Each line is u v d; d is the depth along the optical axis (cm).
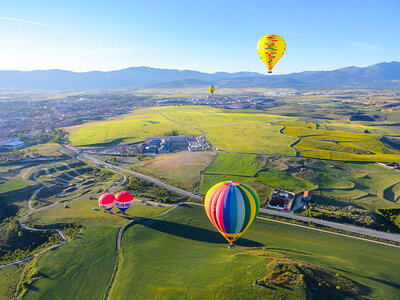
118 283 5178
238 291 4250
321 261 5341
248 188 5431
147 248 6353
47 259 6003
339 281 4391
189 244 6575
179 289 4666
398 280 4834
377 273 5062
